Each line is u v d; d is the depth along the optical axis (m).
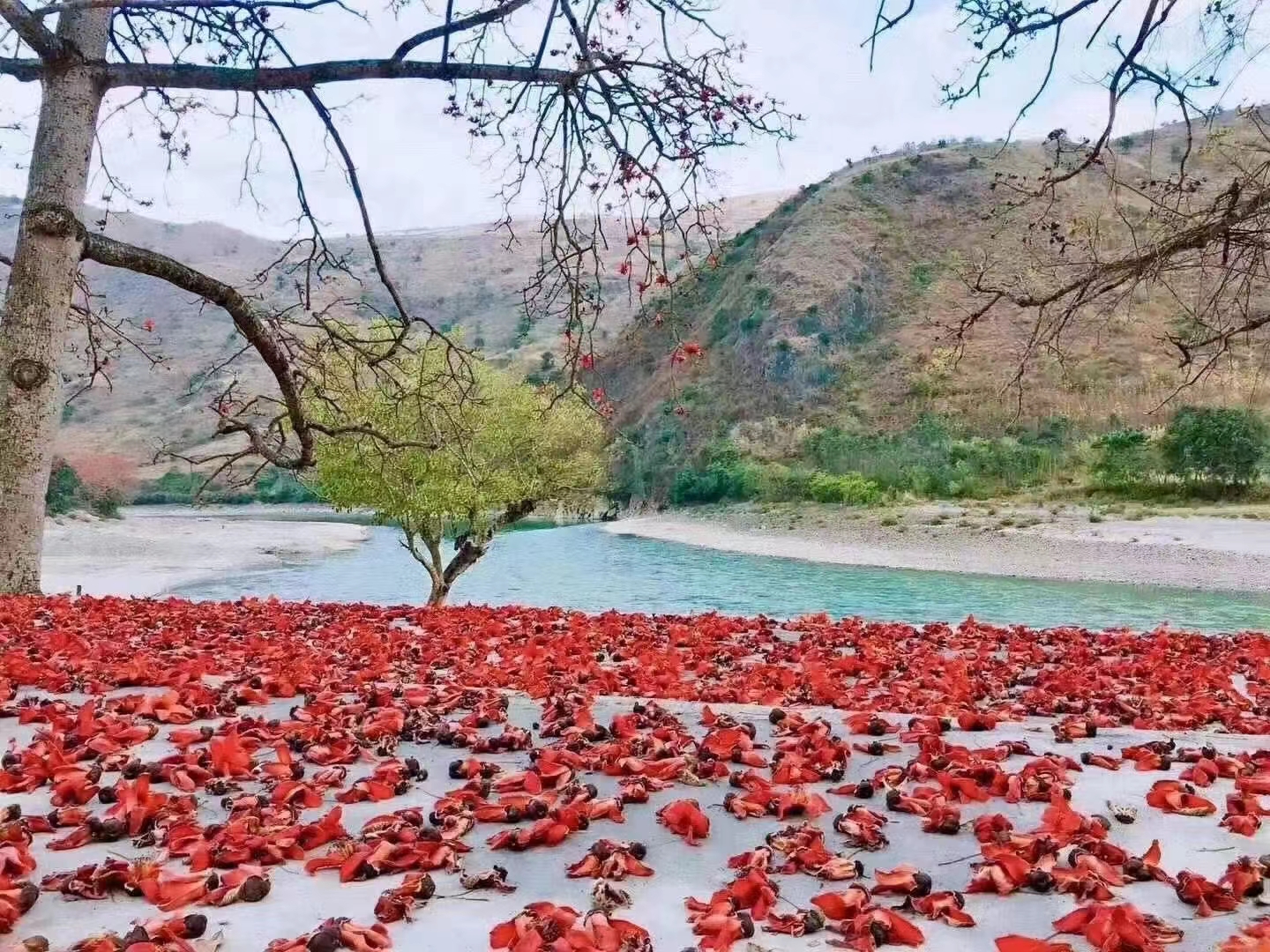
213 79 8.94
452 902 3.25
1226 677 7.26
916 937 2.93
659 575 34.00
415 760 4.54
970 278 6.14
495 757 4.85
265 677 6.31
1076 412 52.09
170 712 5.32
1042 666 8.24
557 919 2.90
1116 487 44.78
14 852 3.31
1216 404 42.31
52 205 9.23
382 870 3.46
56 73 9.34
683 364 7.96
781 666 7.46
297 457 11.28
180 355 121.81
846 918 3.09
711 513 56.72
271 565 37.62
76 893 3.21
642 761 4.57
